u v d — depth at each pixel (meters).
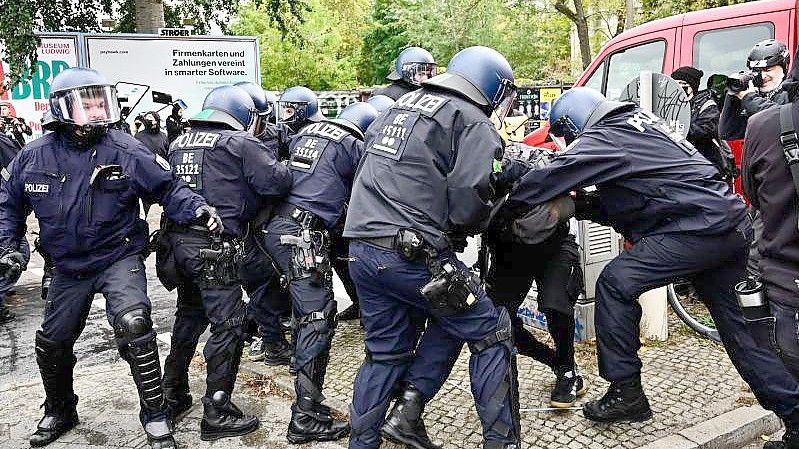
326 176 4.16
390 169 3.10
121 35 13.07
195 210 3.54
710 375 4.34
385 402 3.27
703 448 3.53
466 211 3.02
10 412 4.23
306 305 3.83
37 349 3.69
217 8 14.34
